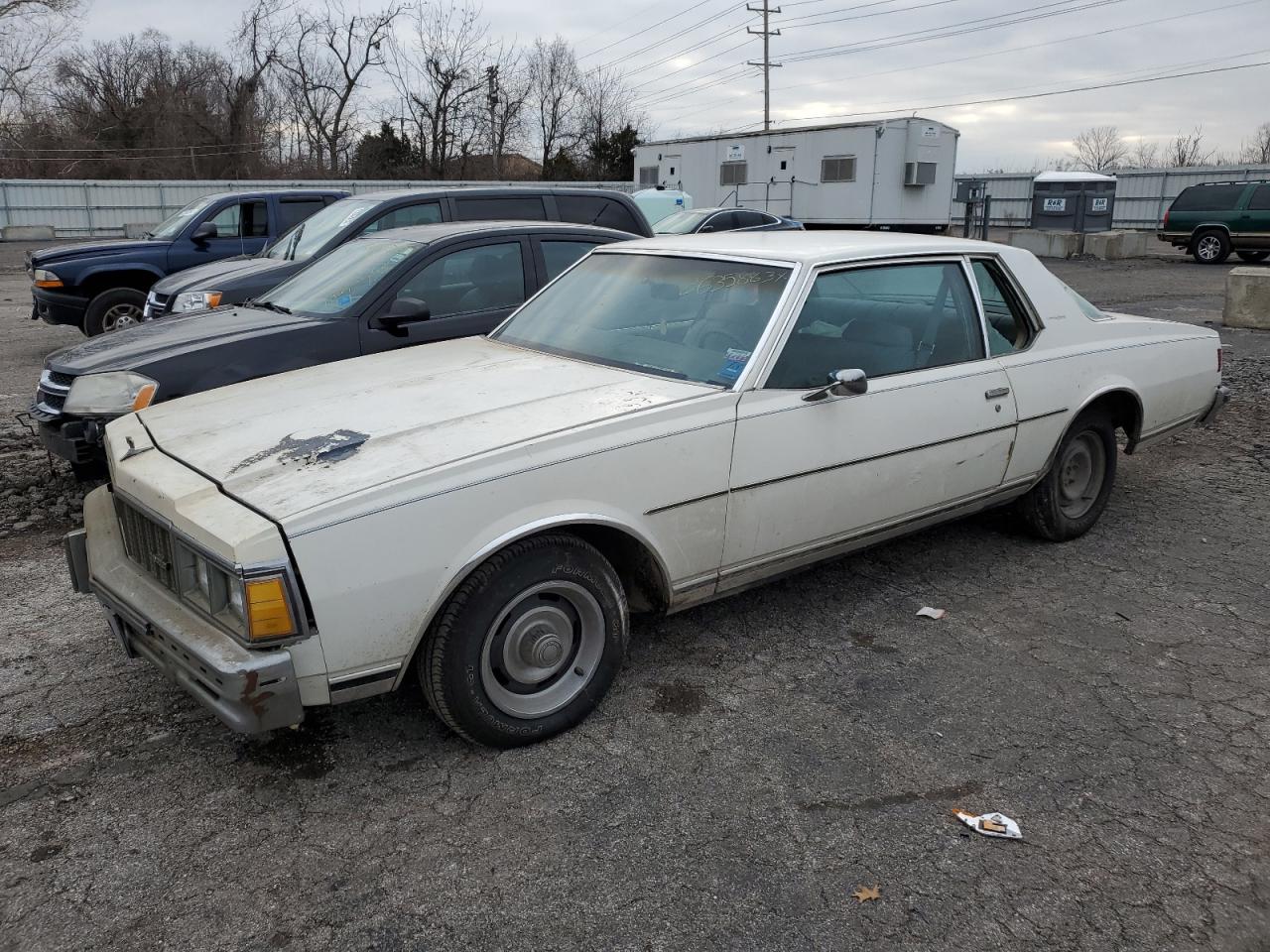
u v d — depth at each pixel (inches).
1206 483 246.1
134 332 231.6
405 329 224.2
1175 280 765.9
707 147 1177.4
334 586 106.7
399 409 134.1
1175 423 213.8
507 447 119.3
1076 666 149.0
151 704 137.5
